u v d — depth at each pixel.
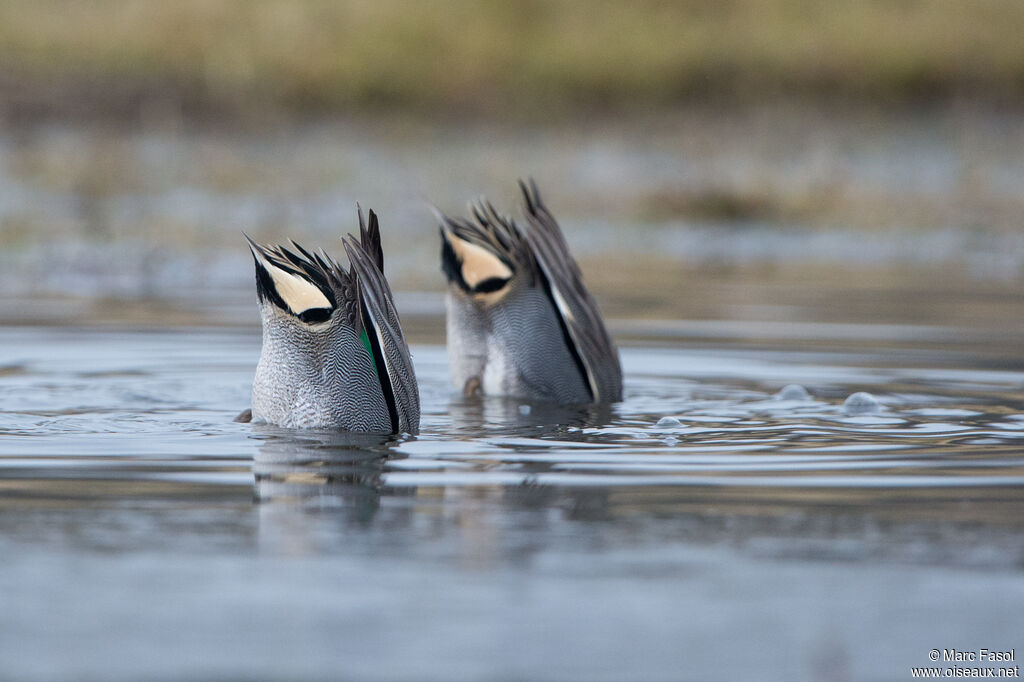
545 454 9.03
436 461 8.77
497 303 11.45
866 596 6.21
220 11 35.56
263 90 33.53
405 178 27.91
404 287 18.69
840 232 25.27
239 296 17.75
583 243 23.55
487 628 5.80
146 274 19.61
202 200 25.55
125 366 12.63
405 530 7.12
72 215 24.00
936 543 6.99
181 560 6.61
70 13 35.38
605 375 11.26
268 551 6.75
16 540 6.91
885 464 8.76
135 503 7.62
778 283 19.38
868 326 15.41
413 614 5.94
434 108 34.44
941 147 32.09
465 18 36.97
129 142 30.22
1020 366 12.96
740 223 26.02
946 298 17.80
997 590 6.30
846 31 37.81
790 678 5.37
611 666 5.43
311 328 9.72
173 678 5.30
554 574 6.45
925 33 37.78
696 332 15.00
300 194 26.28
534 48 36.47
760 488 8.09
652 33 37.44
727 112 34.91
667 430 9.93
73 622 5.83
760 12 38.81
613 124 34.00
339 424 9.70
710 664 5.48
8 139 29.81
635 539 7.02
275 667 5.40
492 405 11.05
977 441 9.54
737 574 6.49
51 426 9.86
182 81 33.31
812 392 11.68
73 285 18.56
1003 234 24.77
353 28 35.94
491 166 29.34
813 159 30.42
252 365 12.77
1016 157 31.34
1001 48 37.25
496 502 7.70
